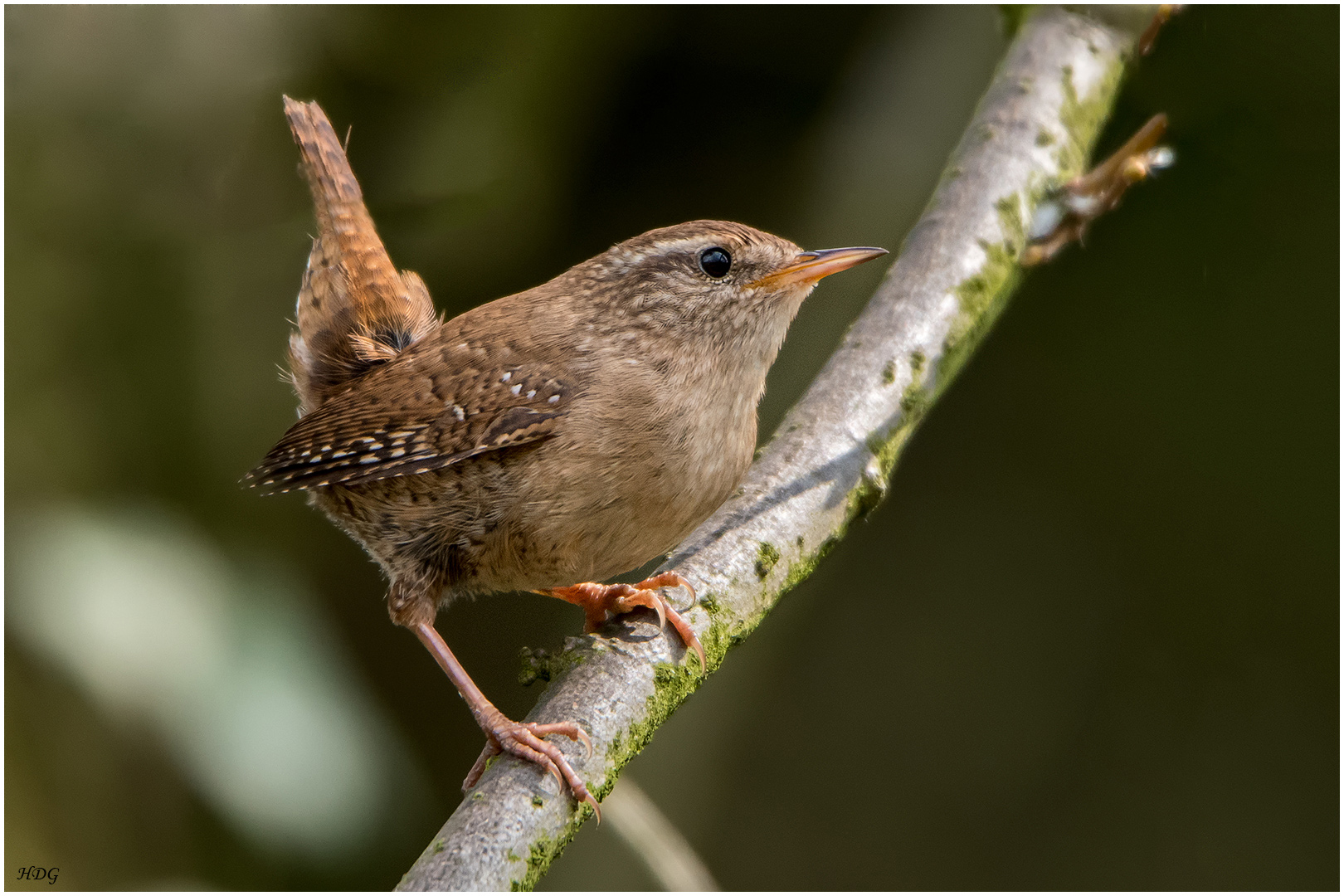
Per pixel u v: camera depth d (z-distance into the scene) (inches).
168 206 398.0
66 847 340.2
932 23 435.8
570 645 219.5
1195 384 474.9
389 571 260.8
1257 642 471.2
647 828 268.7
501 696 464.4
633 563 256.1
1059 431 494.6
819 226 424.8
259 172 410.9
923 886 460.4
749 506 241.9
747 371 259.0
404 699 479.5
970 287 276.8
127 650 268.4
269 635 288.7
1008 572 498.9
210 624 279.3
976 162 298.2
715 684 423.8
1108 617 486.0
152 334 394.3
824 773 481.7
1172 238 448.5
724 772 436.1
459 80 421.4
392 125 422.9
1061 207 294.7
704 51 456.4
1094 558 490.9
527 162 436.1
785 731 488.1
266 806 271.9
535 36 421.7
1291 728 462.0
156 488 390.6
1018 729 483.2
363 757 287.7
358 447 252.1
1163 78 389.1
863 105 434.3
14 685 336.8
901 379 261.1
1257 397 467.2
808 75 460.1
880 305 275.1
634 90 464.4
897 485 511.8
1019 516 500.1
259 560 394.3
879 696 490.3
